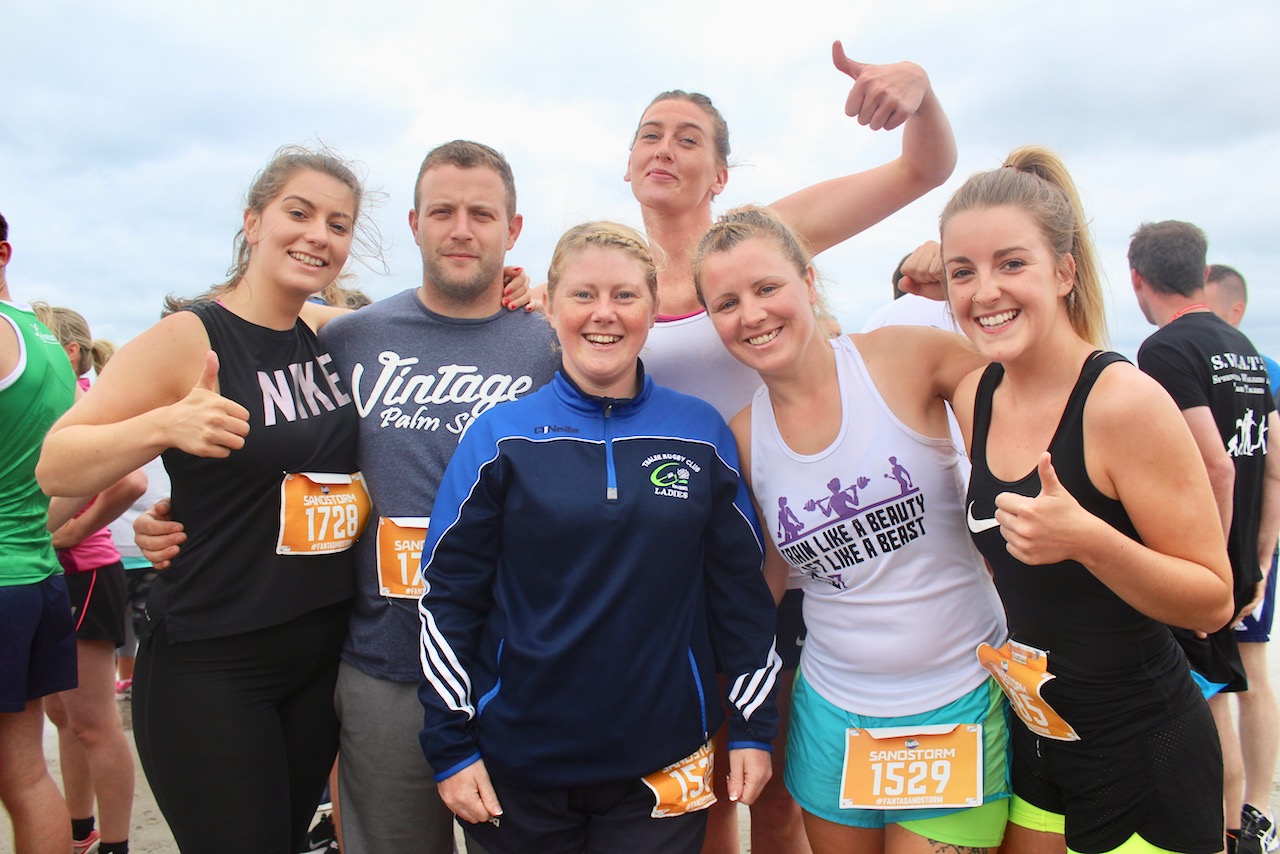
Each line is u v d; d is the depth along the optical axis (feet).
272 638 7.39
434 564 6.93
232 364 7.36
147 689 7.29
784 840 9.31
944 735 6.88
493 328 8.41
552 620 6.65
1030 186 6.29
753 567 7.35
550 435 7.04
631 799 6.74
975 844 6.86
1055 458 6.01
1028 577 6.20
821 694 7.54
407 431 7.92
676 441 7.18
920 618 7.05
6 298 10.03
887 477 7.02
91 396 7.00
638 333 7.21
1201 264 12.77
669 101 9.81
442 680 6.69
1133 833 6.12
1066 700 6.24
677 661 6.80
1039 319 6.09
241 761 7.18
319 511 7.52
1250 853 11.35
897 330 7.70
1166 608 5.62
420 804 7.87
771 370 7.20
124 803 11.43
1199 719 6.16
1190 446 5.65
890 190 9.61
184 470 7.23
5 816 12.78
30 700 9.41
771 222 7.46
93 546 11.99
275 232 7.47
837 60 8.50
